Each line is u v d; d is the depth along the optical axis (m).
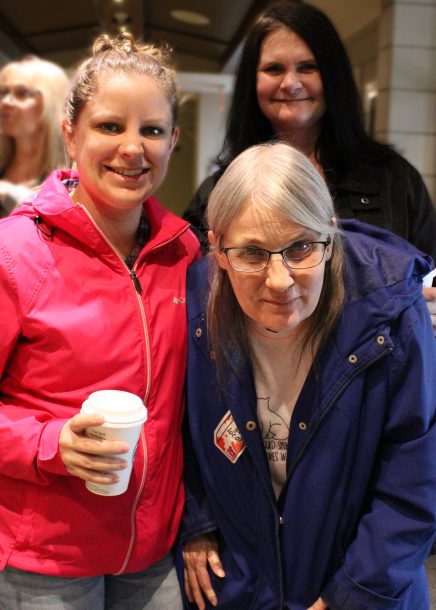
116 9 4.26
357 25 3.83
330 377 1.19
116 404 1.07
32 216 1.23
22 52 5.78
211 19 4.90
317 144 1.86
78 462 1.10
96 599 1.30
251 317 1.15
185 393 1.35
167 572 1.37
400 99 3.32
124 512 1.24
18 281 1.16
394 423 1.19
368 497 1.28
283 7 1.77
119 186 1.21
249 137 1.89
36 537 1.21
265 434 1.28
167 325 1.29
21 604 1.24
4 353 1.19
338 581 1.21
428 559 1.85
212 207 1.12
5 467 1.18
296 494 1.24
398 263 1.19
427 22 3.25
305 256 1.09
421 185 1.80
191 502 1.36
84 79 1.21
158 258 1.35
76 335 1.17
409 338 1.16
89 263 1.23
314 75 1.74
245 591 1.30
